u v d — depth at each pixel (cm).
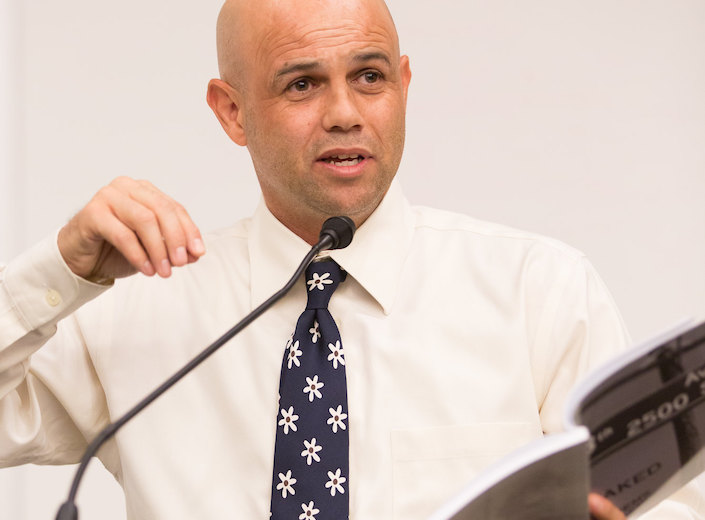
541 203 713
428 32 717
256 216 469
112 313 466
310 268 442
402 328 439
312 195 425
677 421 279
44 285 412
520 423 426
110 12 711
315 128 421
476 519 254
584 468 254
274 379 435
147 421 443
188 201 712
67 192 702
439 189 714
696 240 710
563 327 436
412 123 715
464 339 438
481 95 716
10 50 685
